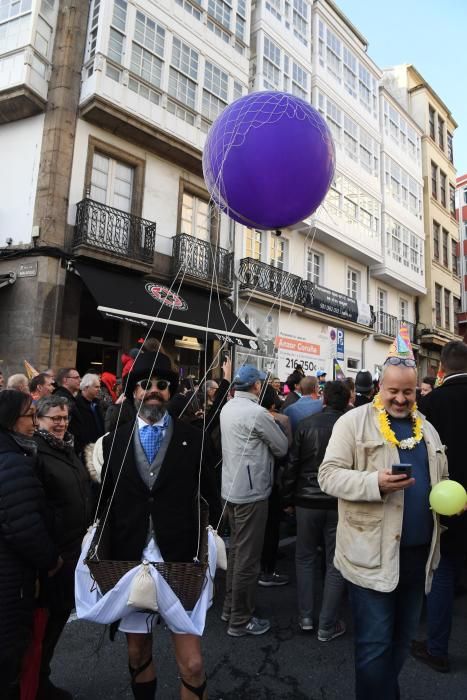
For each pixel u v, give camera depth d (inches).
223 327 428.5
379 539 76.3
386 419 82.0
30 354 353.1
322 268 642.2
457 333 972.6
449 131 1019.9
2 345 367.6
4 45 390.6
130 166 431.8
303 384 187.9
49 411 95.6
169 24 442.3
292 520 213.6
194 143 452.4
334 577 121.6
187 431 86.7
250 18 534.6
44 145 380.2
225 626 127.6
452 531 102.9
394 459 79.5
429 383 220.2
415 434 81.9
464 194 1216.8
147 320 367.6
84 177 391.5
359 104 701.9
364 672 75.2
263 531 126.2
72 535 91.1
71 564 90.4
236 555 124.0
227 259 486.6
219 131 111.7
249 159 106.1
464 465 108.3
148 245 414.3
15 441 84.8
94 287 355.3
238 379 134.6
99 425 186.2
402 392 80.8
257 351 516.4
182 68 452.1
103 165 412.2
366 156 712.4
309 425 130.3
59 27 398.6
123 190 425.7
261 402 162.9
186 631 69.9
